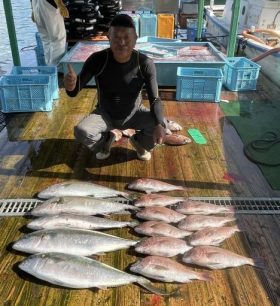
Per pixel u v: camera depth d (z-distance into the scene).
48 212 2.51
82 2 6.29
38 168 3.22
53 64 5.78
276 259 2.24
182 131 3.93
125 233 2.45
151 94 2.98
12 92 4.29
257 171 3.19
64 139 3.75
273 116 4.34
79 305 1.93
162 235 2.35
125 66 2.93
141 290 2.02
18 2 15.62
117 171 3.18
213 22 8.54
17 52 5.29
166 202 2.67
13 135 3.84
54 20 5.48
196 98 4.75
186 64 5.03
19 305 1.93
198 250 2.17
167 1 8.47
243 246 2.34
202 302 1.95
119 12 7.37
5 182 3.01
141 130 3.23
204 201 2.78
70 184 2.80
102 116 3.17
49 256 2.04
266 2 6.55
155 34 7.64
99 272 2.00
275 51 5.49
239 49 6.78
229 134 3.88
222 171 3.19
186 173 3.15
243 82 5.13
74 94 2.92
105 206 2.58
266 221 2.57
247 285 2.06
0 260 2.21
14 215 2.61
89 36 6.50
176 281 2.04
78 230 2.26
